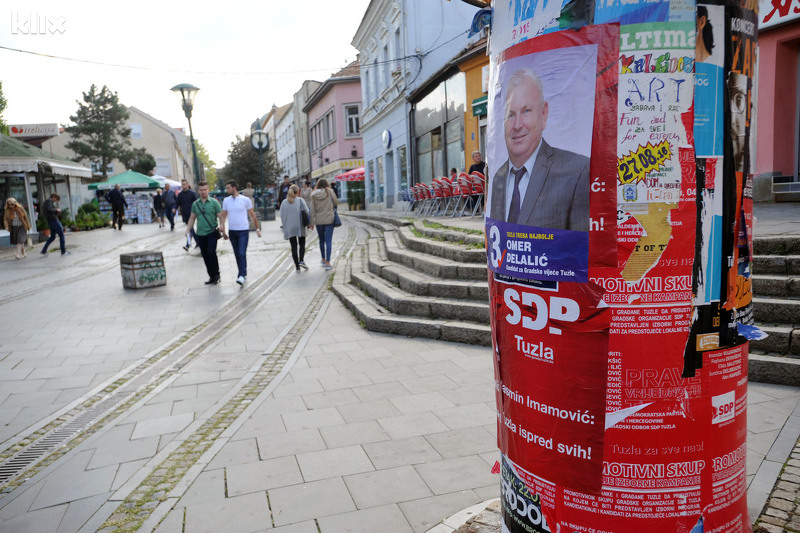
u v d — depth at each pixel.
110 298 9.60
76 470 3.53
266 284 10.38
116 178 34.34
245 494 3.11
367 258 11.18
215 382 5.17
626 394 1.61
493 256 1.87
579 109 1.57
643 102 1.51
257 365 5.61
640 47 1.50
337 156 39.69
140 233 23.02
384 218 18.83
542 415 1.75
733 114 1.59
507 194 1.77
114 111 48.78
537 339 1.72
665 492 1.65
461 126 17.23
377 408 4.28
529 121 1.67
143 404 4.66
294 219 11.46
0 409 4.71
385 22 24.53
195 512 2.95
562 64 1.58
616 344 1.60
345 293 8.50
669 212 1.54
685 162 1.54
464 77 16.75
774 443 3.23
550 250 1.65
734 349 1.67
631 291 1.57
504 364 1.87
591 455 1.67
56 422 4.41
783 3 9.25
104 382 5.32
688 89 1.52
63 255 16.03
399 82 23.20
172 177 63.16
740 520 1.79
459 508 2.89
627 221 1.55
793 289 4.56
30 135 31.58
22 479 3.50
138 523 2.89
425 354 5.58
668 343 1.59
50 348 6.55
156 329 7.38
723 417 1.67
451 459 3.42
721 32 1.54
